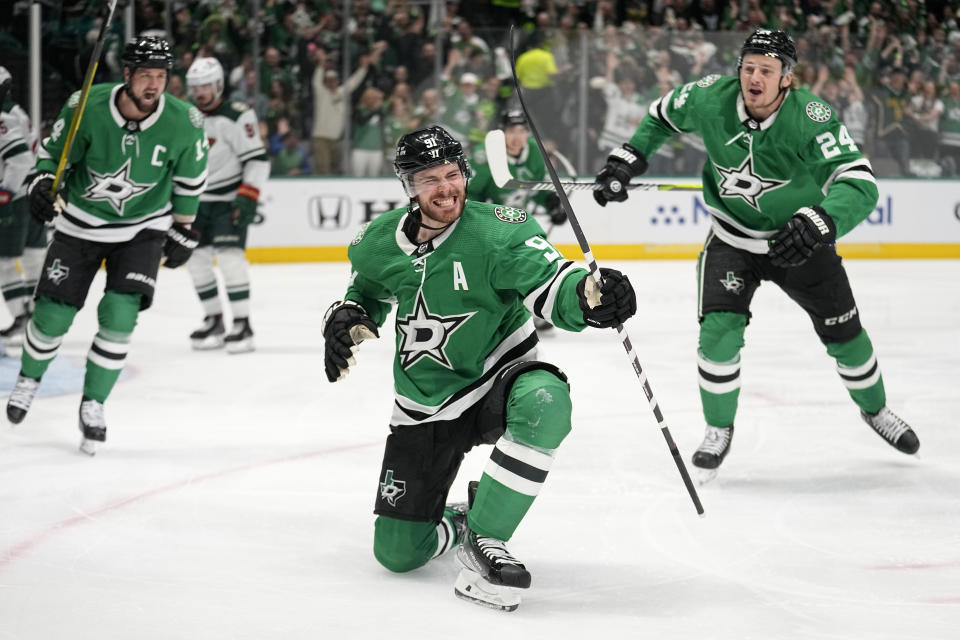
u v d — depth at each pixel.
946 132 22.83
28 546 6.30
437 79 21.81
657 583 5.71
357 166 21.88
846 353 7.84
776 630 5.07
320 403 10.23
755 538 6.44
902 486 7.51
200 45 21.16
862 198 7.05
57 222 8.33
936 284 19.00
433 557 5.87
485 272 5.24
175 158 8.32
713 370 7.58
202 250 12.88
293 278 19.45
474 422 5.57
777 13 23.75
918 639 4.96
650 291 18.19
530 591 5.60
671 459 8.20
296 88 21.41
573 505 7.08
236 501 7.18
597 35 21.88
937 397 10.32
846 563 6.00
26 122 12.79
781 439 8.84
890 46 22.53
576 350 13.12
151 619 5.20
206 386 10.97
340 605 5.39
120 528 6.62
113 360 8.29
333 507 7.06
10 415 8.45
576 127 22.03
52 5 19.36
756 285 7.70
